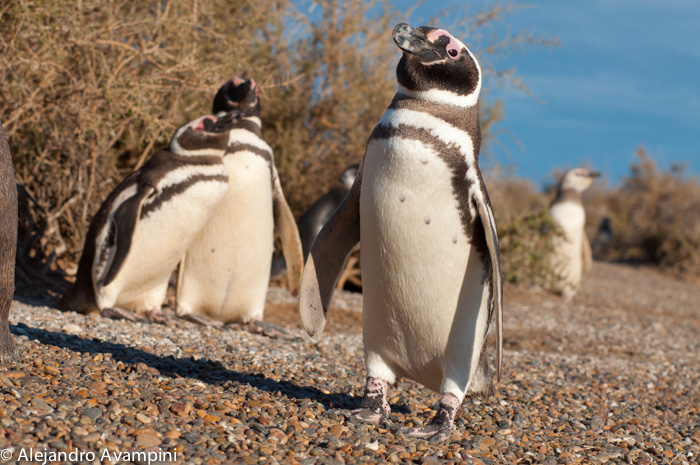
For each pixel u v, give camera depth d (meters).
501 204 12.28
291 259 6.80
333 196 9.04
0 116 7.14
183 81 7.36
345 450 3.03
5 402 2.84
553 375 5.85
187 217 5.84
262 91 8.72
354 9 10.93
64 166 7.92
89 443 2.57
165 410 3.12
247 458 2.72
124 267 5.93
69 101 7.22
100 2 6.92
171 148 5.92
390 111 3.33
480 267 3.36
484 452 3.32
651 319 11.02
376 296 3.44
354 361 5.47
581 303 12.08
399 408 4.08
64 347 4.27
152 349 4.76
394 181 3.21
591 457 3.49
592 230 28.20
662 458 3.67
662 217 25.12
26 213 7.43
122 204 5.84
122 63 7.13
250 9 9.28
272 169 6.42
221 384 3.94
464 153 3.24
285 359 5.09
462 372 3.43
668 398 5.49
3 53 6.62
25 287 7.40
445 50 3.25
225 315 6.52
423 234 3.24
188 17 7.50
